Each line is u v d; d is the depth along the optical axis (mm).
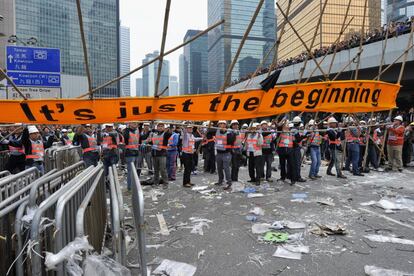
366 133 11969
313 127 10734
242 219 6309
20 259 2482
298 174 10250
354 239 5156
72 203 2859
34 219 2283
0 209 2652
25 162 8969
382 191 8664
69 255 2285
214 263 4391
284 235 5336
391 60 17516
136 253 4707
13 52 13578
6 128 9961
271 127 11484
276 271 4137
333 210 6824
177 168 13773
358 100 6629
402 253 4605
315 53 20953
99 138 12250
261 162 9820
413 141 15461
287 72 23656
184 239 5285
